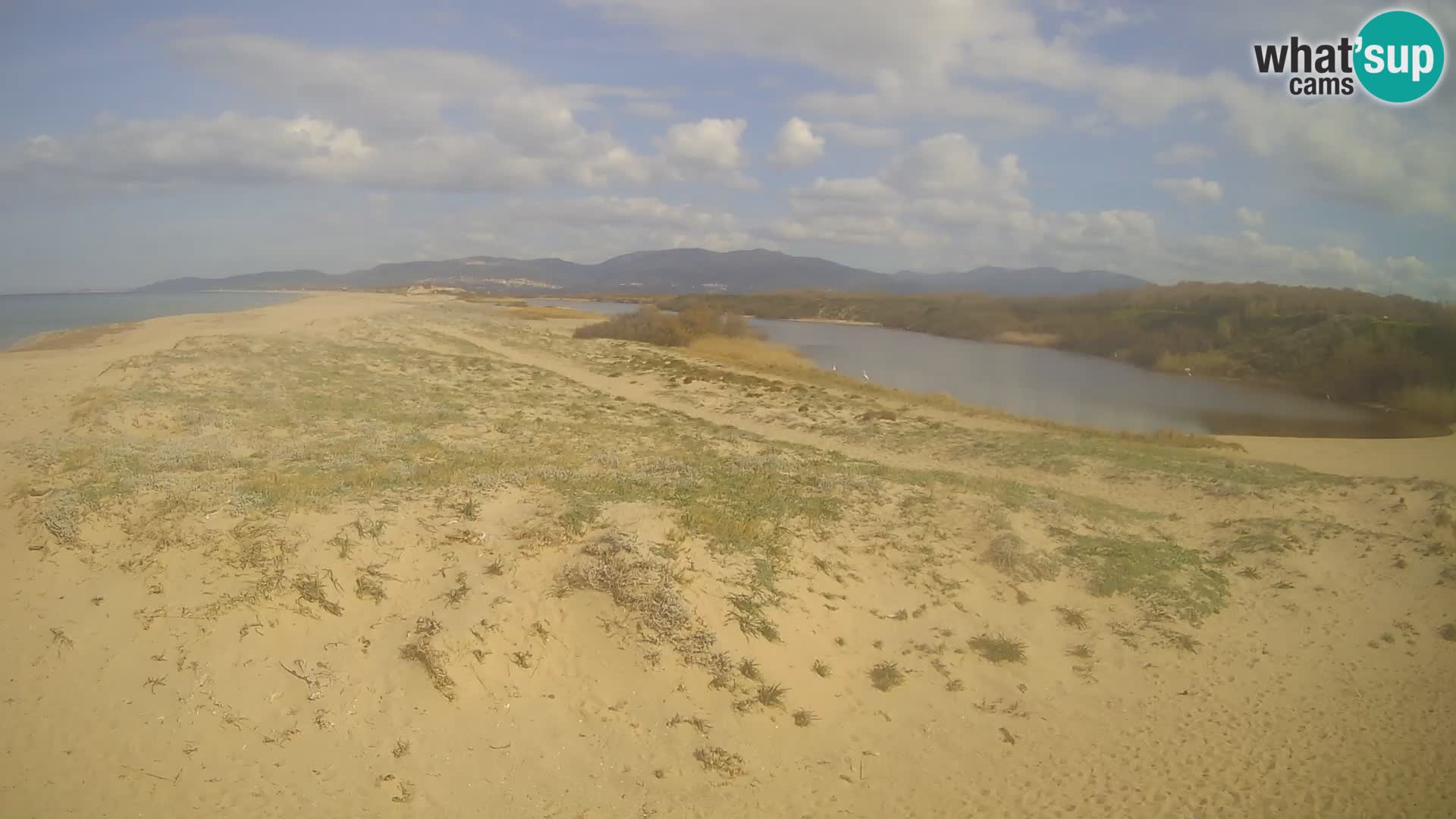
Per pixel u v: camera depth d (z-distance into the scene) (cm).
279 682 729
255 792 629
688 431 2053
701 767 709
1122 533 1324
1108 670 930
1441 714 878
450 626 787
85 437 1406
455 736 705
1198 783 741
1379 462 2248
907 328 8450
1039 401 3634
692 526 1020
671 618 828
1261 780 750
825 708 802
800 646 863
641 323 5250
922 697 842
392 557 892
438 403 2144
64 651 742
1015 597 1039
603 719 743
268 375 2284
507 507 1030
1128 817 689
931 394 3266
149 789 620
